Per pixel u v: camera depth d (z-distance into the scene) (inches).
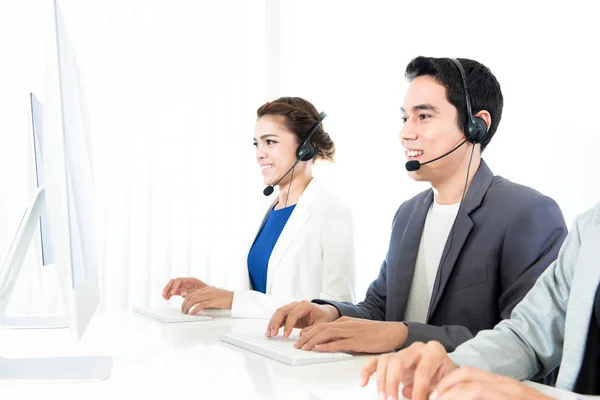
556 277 40.3
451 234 56.1
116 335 52.2
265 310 64.8
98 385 34.3
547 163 102.7
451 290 55.1
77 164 39.2
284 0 128.6
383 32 122.6
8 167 106.7
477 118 58.0
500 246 53.7
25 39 108.3
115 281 112.4
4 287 42.2
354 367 39.9
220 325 58.9
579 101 101.1
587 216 40.4
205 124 120.7
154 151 116.4
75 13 111.3
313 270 80.2
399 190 120.3
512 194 55.5
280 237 81.7
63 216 33.8
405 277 60.5
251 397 32.1
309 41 127.5
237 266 122.3
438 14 116.6
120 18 114.4
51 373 36.5
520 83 106.2
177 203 118.0
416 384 30.3
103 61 113.0
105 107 113.0
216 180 121.3
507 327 39.8
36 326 55.7
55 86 34.0
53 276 104.3
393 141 121.3
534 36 105.6
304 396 32.4
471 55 112.3
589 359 37.3
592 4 100.5
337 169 122.9
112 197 113.0
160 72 117.3
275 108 87.4
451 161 58.6
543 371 39.6
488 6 110.7
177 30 119.0
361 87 124.0
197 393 32.7
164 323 60.1
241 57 124.1
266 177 88.3
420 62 59.4
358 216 121.4
